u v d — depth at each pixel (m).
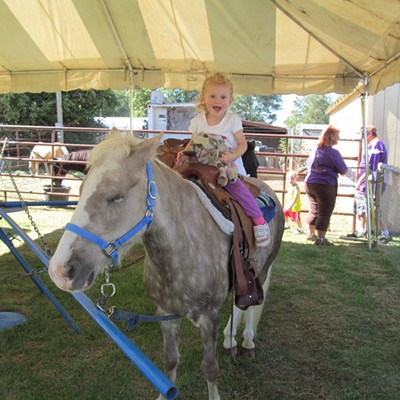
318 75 6.19
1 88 6.81
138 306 3.98
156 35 5.49
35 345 3.26
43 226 7.16
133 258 5.36
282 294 4.45
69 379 2.84
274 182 10.37
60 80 6.63
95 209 1.58
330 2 3.39
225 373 2.94
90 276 1.58
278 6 4.42
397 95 8.24
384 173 6.85
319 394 2.74
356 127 11.96
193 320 2.18
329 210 6.35
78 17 5.07
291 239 6.83
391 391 2.79
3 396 2.65
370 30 3.71
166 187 1.95
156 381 1.35
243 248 2.37
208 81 2.62
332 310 4.06
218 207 2.27
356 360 3.16
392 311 4.07
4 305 3.93
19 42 5.60
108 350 3.21
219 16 4.87
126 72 6.50
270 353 3.23
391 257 5.79
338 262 5.58
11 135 20.34
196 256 2.06
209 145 2.40
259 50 5.61
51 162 8.93
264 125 18.30
